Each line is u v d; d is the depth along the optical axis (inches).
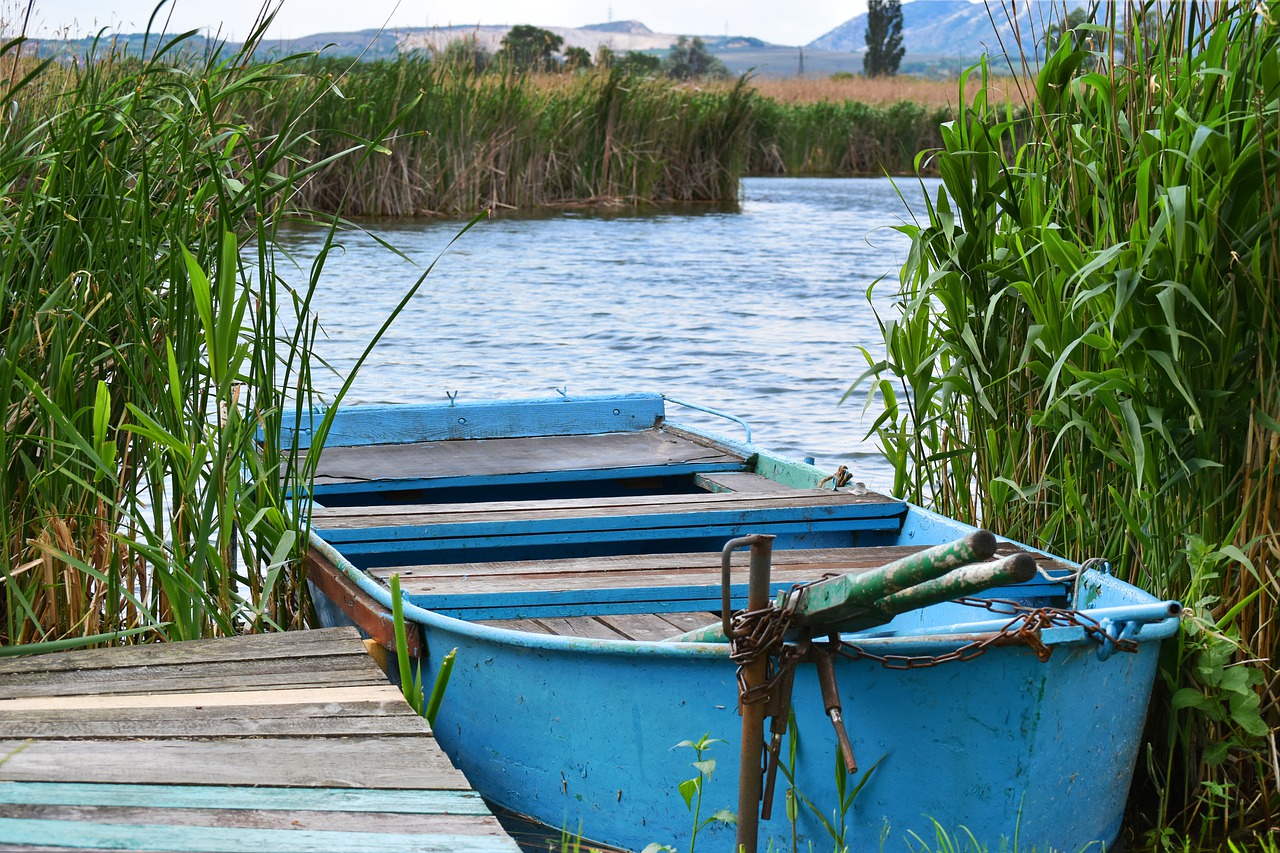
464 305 501.0
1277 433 137.5
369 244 686.5
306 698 126.8
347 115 796.0
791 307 506.3
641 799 131.3
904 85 1822.1
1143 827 144.9
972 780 124.4
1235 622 144.5
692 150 1009.5
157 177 160.9
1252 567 135.4
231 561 167.8
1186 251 138.8
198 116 161.2
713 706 126.0
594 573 160.9
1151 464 142.4
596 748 133.0
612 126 957.2
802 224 834.2
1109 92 157.0
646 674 128.3
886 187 1185.4
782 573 159.6
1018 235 161.0
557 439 244.7
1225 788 140.6
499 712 139.9
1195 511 147.8
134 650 140.7
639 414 254.5
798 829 127.2
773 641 108.4
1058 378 160.9
